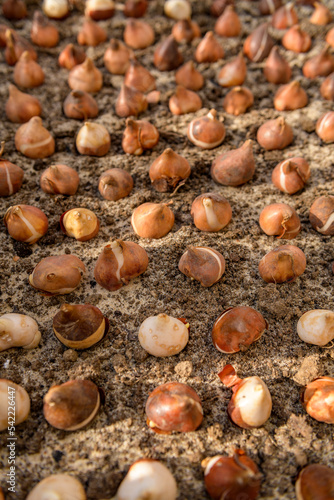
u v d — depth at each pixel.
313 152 0.51
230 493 0.31
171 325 0.37
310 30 0.63
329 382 0.35
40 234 0.43
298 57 0.60
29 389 0.37
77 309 0.36
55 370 0.37
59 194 0.47
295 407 0.36
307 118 0.53
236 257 0.43
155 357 0.38
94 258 0.43
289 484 0.33
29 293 0.41
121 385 0.37
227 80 0.56
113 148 0.51
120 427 0.35
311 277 0.42
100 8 0.63
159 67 0.58
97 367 0.37
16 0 0.63
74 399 0.33
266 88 0.57
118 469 0.34
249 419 0.34
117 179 0.46
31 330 0.38
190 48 0.61
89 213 0.43
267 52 0.59
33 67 0.55
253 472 0.31
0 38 0.59
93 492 0.32
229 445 0.35
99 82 0.56
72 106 0.52
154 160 0.49
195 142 0.50
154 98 0.55
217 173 0.47
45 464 0.34
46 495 0.31
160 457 0.34
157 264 0.43
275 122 0.49
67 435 0.35
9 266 0.43
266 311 0.40
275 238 0.45
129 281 0.42
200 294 0.41
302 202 0.47
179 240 0.44
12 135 0.51
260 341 0.39
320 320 0.37
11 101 0.51
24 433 0.35
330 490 0.31
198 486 0.33
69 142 0.51
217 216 0.43
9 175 0.45
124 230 0.45
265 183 0.48
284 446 0.35
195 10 0.66
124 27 0.64
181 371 0.37
